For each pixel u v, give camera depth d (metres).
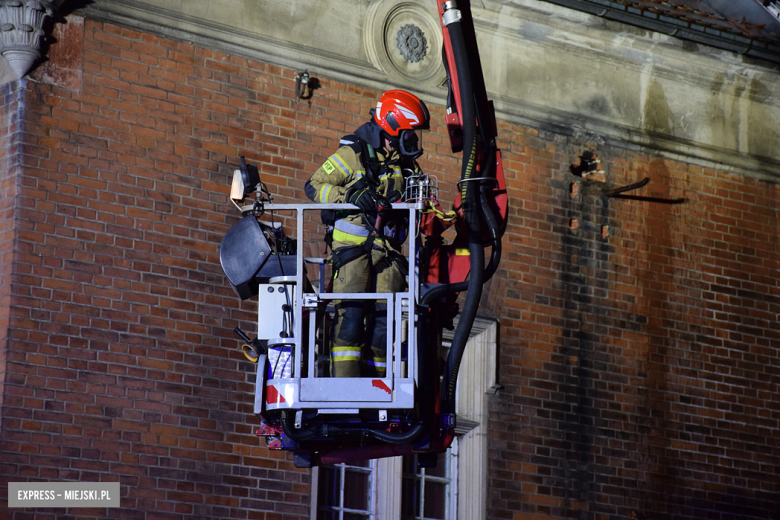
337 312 19.67
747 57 39.25
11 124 28.31
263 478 29.27
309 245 31.08
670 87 39.09
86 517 26.61
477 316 33.66
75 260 28.02
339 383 18.92
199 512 28.11
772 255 39.69
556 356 34.72
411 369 19.02
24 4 28.23
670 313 37.12
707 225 38.66
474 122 20.38
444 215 19.81
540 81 36.72
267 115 31.58
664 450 35.78
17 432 26.30
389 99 19.77
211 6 31.38
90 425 27.22
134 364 28.14
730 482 36.59
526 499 33.12
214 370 29.19
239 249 20.14
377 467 31.77
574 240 36.03
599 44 37.53
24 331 26.98
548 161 36.19
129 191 29.14
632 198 37.44
